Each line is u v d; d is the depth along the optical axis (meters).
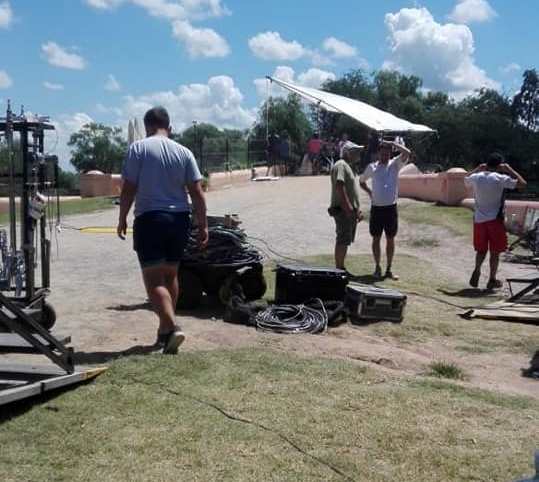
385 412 4.48
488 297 9.29
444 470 3.76
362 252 12.47
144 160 5.52
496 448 4.03
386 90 57.84
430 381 5.20
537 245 12.65
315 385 4.91
